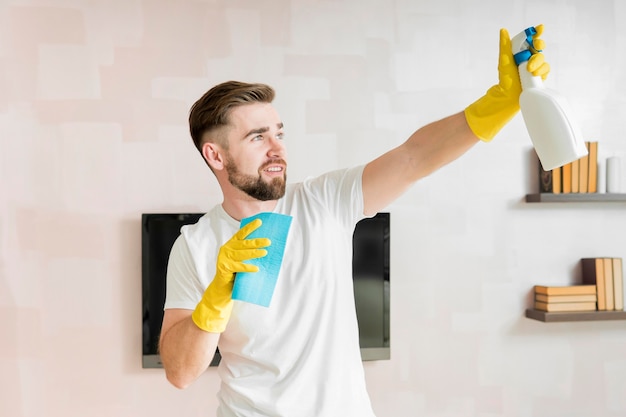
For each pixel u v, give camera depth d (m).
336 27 3.00
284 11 2.97
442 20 3.08
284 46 2.97
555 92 1.22
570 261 3.18
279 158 1.48
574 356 3.17
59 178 2.86
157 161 2.90
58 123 2.86
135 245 2.90
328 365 1.42
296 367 1.42
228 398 1.49
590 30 3.21
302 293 1.43
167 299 1.53
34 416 2.85
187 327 1.38
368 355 2.95
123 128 2.89
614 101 3.22
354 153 3.01
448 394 3.07
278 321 1.42
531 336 3.14
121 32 2.89
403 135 3.04
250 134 1.46
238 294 1.25
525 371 3.13
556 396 3.15
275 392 1.41
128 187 2.89
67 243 2.87
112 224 2.89
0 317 2.83
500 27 3.12
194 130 1.55
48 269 2.86
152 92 2.90
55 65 2.86
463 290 3.09
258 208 1.52
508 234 3.12
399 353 3.04
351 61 3.01
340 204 1.51
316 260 1.45
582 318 2.98
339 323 1.45
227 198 1.54
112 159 2.88
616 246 3.22
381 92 3.03
